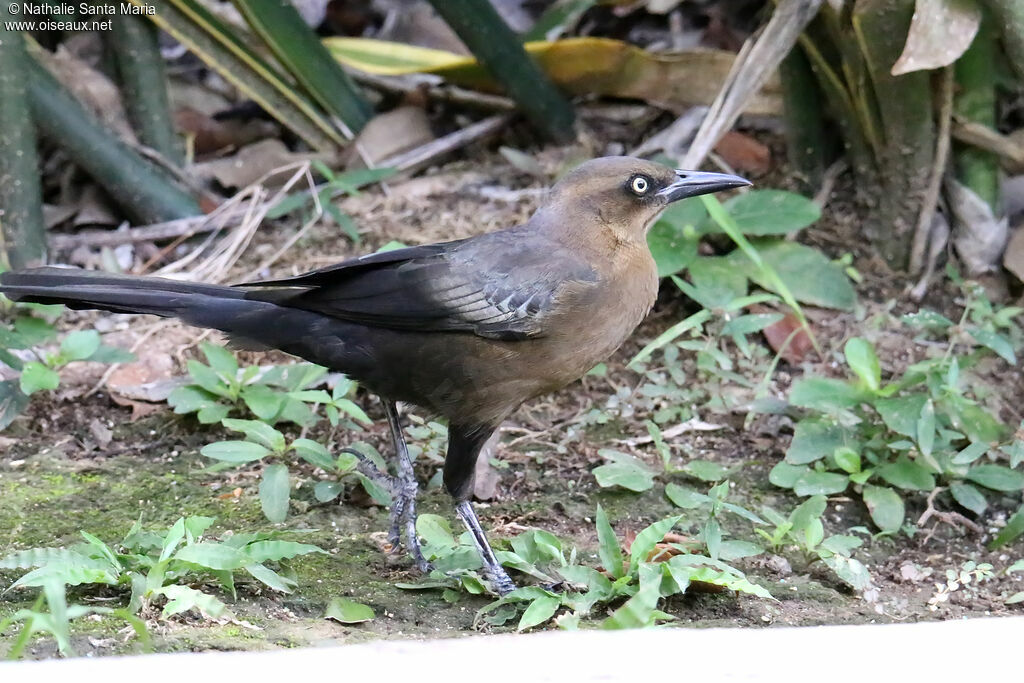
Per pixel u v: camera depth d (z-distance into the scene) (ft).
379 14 50.55
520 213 42.06
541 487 31.78
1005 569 28.84
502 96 46.78
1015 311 35.99
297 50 42.86
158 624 23.52
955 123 37.47
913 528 30.32
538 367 28.25
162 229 41.96
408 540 27.94
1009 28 33.22
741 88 36.96
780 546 28.89
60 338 37.01
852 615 26.37
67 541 27.86
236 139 46.39
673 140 43.45
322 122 44.98
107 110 43.37
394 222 42.24
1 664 18.34
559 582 26.71
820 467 31.71
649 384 35.50
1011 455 30.71
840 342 37.01
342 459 29.89
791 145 41.50
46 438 32.99
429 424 33.27
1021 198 39.83
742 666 18.81
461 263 27.84
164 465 31.91
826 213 41.27
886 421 31.17
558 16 46.50
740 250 37.96
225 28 42.27
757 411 33.63
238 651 21.35
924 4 32.58
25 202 38.01
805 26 36.52
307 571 27.27
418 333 27.76
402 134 45.42
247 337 28.17
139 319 38.45
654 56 43.16
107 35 43.83
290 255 41.06
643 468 31.37
